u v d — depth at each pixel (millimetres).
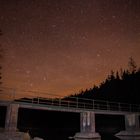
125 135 30984
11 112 19328
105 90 68875
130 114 30984
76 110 24703
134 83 63156
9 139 17672
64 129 54375
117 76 69250
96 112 26469
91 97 71688
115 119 49594
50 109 22375
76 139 25891
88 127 25172
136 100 58781
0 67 45625
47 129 52656
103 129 49094
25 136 18828
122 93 63281
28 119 57438
